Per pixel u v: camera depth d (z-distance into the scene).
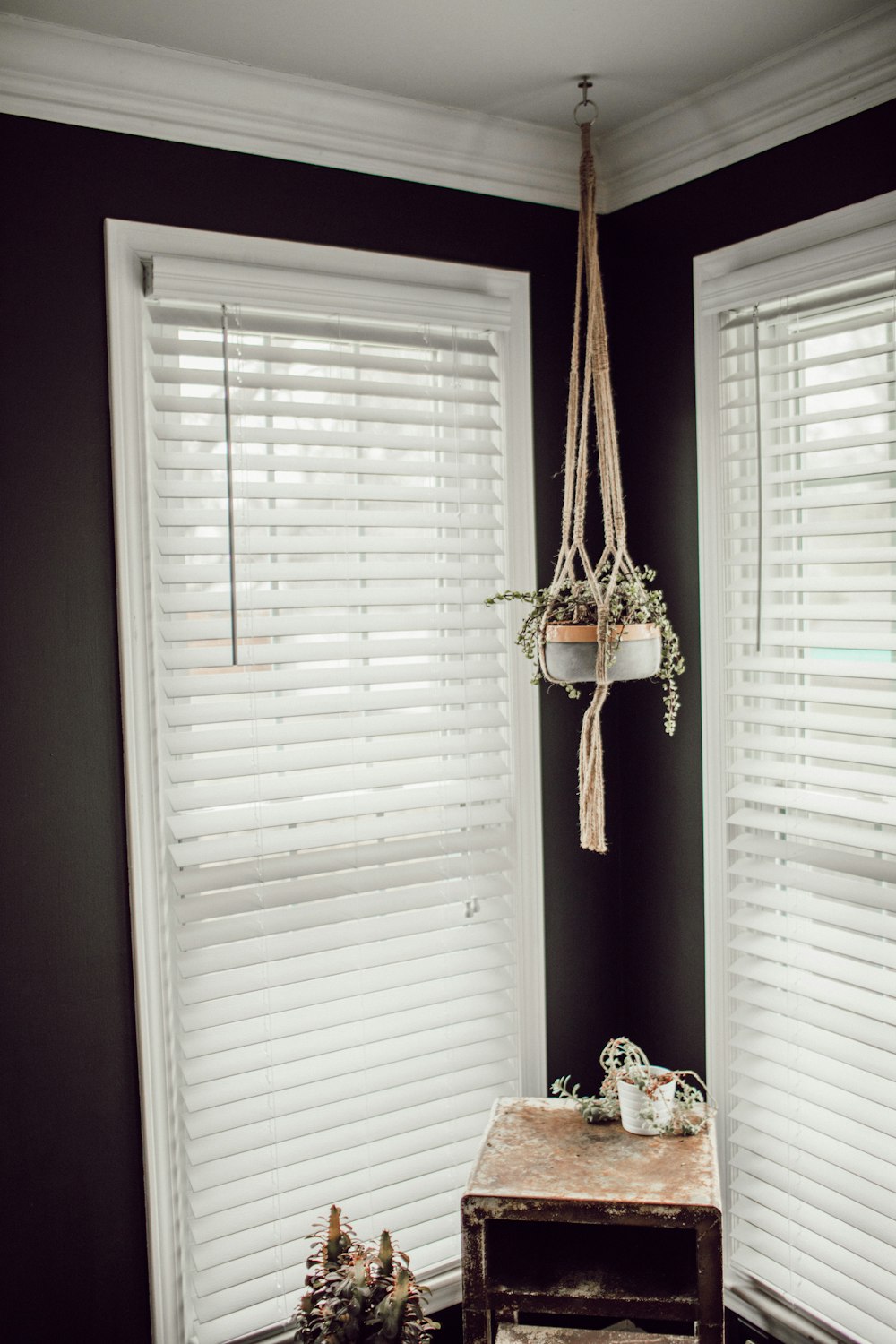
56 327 2.04
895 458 2.25
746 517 2.45
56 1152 2.10
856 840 2.17
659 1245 2.09
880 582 2.10
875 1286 2.12
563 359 2.67
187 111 2.12
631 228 2.66
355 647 2.37
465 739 2.54
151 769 2.15
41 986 2.07
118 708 2.13
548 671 2.04
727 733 2.49
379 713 2.46
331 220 2.31
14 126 1.98
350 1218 2.35
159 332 2.21
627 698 2.75
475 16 1.96
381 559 2.54
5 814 2.03
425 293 2.41
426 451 2.49
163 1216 2.18
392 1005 2.43
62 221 2.03
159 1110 2.17
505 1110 2.34
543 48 2.10
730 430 2.39
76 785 2.10
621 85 2.27
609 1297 1.96
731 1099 2.51
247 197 2.21
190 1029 2.17
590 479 2.74
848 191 2.14
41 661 2.05
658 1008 2.72
